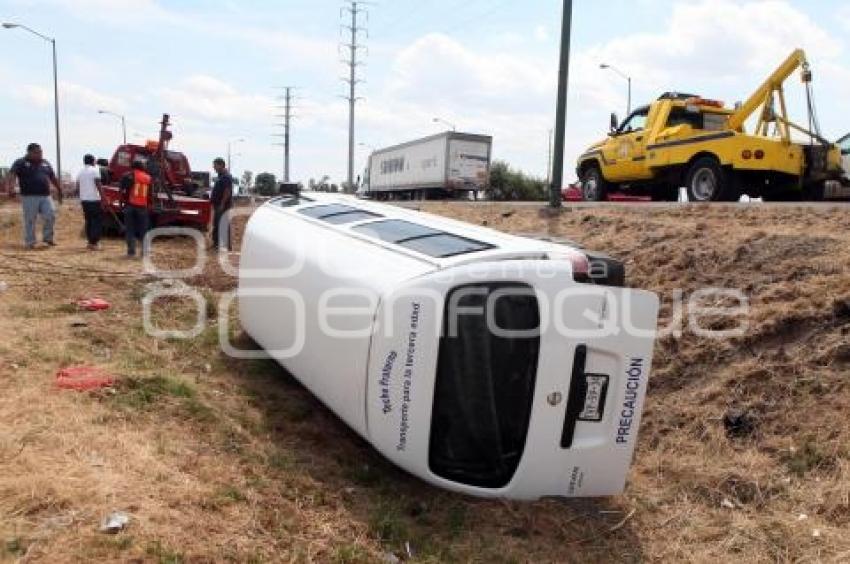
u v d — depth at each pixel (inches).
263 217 318.7
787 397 242.1
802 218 386.6
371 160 1766.7
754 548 193.5
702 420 248.1
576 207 590.6
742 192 607.5
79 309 351.6
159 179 649.0
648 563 188.9
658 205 506.6
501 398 198.4
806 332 262.1
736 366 263.4
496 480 202.5
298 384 286.8
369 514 192.4
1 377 238.7
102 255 531.5
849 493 202.7
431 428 196.4
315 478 209.5
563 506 208.8
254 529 173.2
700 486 221.9
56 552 145.5
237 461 208.7
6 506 158.2
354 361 203.5
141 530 158.1
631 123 666.8
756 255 327.3
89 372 250.1
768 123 586.2
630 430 203.2
